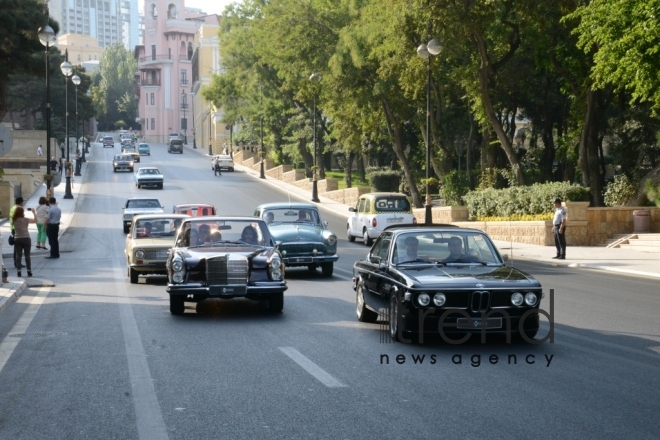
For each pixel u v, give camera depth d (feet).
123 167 291.58
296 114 251.39
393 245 41.27
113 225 151.23
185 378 31.04
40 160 261.44
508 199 129.80
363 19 149.48
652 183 122.21
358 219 120.98
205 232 51.60
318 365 33.27
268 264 48.75
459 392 28.19
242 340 39.81
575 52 125.39
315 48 167.84
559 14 120.78
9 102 328.90
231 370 32.45
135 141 506.07
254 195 218.18
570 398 27.20
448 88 156.25
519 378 30.50
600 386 29.04
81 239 126.62
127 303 55.83
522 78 148.77
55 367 33.60
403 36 129.18
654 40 78.69
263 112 257.34
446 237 41.45
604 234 113.09
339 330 42.88
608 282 69.36
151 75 595.88
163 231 73.97
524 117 191.21
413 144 208.95
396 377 30.78
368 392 28.30
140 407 26.61
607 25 82.58
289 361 34.19
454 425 23.80
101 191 224.53
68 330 43.75
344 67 155.43
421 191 196.75
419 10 120.57
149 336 41.45
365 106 162.09
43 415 25.84
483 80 128.57
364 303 44.91
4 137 69.72
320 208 192.65
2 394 28.89
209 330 43.27
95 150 427.74
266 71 235.81
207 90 278.26
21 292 62.90
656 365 32.99
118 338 40.91
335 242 74.38
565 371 31.76
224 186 245.24
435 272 38.27
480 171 174.70
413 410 25.64
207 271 47.67
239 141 371.56
